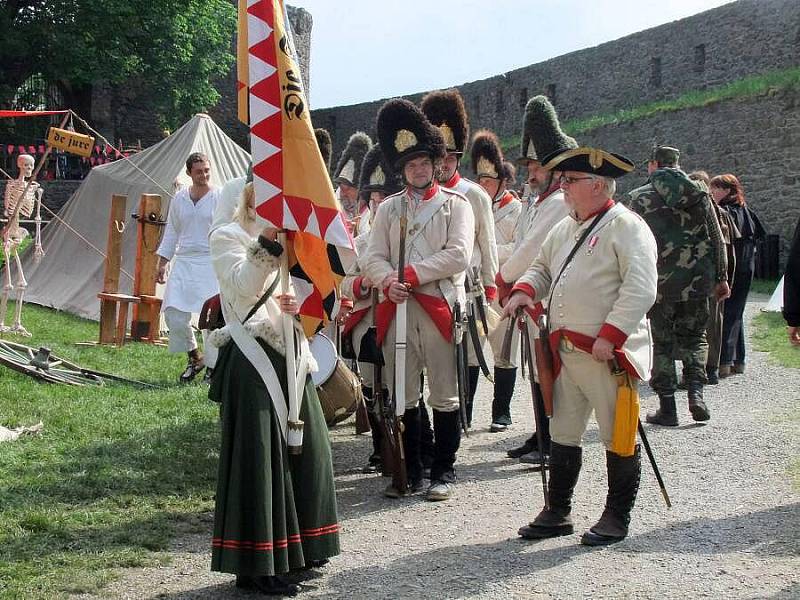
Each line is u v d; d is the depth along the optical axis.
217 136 13.94
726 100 25.20
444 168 6.90
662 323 7.80
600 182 4.92
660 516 5.48
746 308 16.11
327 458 4.59
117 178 13.93
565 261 5.02
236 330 4.45
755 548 4.93
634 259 4.81
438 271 5.86
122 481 6.06
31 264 15.04
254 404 4.36
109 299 11.27
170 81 37.78
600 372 4.91
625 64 33.81
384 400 6.48
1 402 7.79
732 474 6.30
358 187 8.84
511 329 5.99
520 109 38.53
